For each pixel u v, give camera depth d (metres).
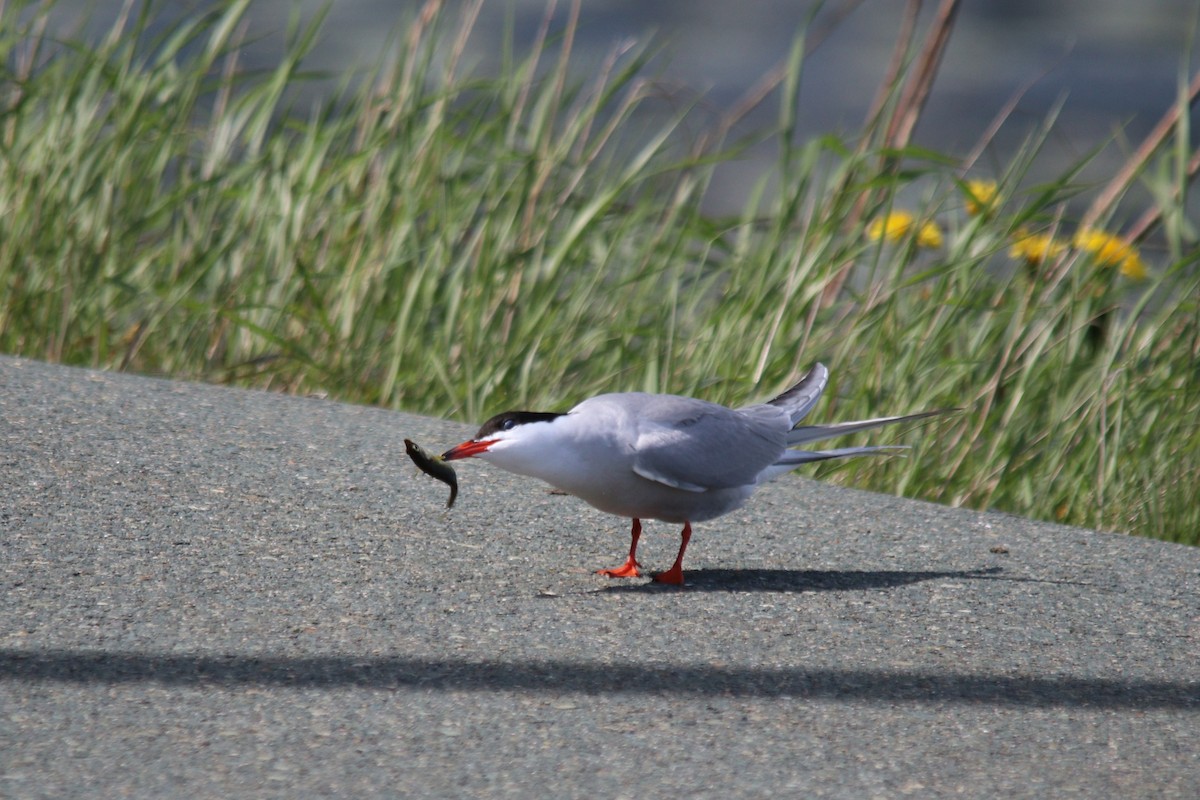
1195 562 8.03
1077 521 10.01
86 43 12.23
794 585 7.08
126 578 6.34
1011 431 10.42
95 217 11.32
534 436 6.80
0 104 12.08
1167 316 10.51
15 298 10.86
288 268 11.23
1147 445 10.28
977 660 6.02
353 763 4.67
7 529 6.81
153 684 5.19
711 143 13.25
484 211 11.88
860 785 4.71
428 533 7.49
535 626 6.13
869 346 11.01
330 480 8.20
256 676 5.34
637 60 12.25
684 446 7.01
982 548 8.06
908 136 12.77
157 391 9.69
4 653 5.40
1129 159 11.49
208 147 12.20
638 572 7.13
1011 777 4.84
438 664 5.57
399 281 11.63
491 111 12.75
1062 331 11.09
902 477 10.20
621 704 5.28
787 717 5.25
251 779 4.52
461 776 4.62
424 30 12.55
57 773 4.48
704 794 4.59
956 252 10.91
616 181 12.26
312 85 22.08
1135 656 6.22
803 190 11.18
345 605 6.23
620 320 11.61
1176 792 4.79
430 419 9.95
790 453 7.56
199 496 7.64
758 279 11.04
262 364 11.05
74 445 8.22
